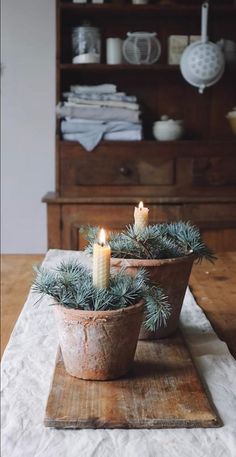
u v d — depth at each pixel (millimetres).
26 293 1222
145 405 636
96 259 710
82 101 2211
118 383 696
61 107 2203
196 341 856
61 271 783
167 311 754
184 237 878
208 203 2029
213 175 2176
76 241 2184
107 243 845
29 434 590
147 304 737
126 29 2396
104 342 682
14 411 635
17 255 1625
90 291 701
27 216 2637
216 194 2162
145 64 2256
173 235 898
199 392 670
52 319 946
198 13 2291
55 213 2178
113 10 2260
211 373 736
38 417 624
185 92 2434
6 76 2521
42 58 2508
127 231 908
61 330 706
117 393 667
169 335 861
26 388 691
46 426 601
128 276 763
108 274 715
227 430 596
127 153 2217
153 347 815
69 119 2223
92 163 2227
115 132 2219
